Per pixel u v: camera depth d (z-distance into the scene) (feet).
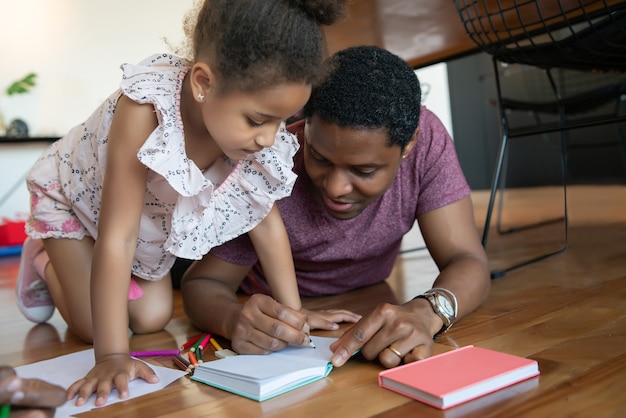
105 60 16.20
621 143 11.23
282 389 2.78
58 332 4.87
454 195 4.32
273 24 2.81
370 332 3.06
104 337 3.17
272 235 3.97
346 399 2.65
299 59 2.87
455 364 2.82
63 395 2.23
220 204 3.85
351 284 5.33
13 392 2.04
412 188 4.39
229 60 2.84
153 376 3.04
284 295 3.99
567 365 2.88
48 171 4.42
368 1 5.50
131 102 3.31
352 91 3.20
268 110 2.94
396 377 2.70
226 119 2.99
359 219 4.47
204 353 3.69
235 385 2.84
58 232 4.34
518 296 4.55
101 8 16.02
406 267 6.78
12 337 4.78
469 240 4.28
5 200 15.20
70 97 15.97
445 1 5.67
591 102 7.95
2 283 8.38
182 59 3.56
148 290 4.52
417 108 3.46
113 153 3.32
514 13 6.09
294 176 3.77
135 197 3.32
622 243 6.64
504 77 15.01
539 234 8.19
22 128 15.19
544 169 17.39
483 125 18.39
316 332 3.92
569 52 5.44
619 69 6.37
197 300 4.17
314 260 4.71
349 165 3.40
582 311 3.91
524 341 3.35
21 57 15.47
